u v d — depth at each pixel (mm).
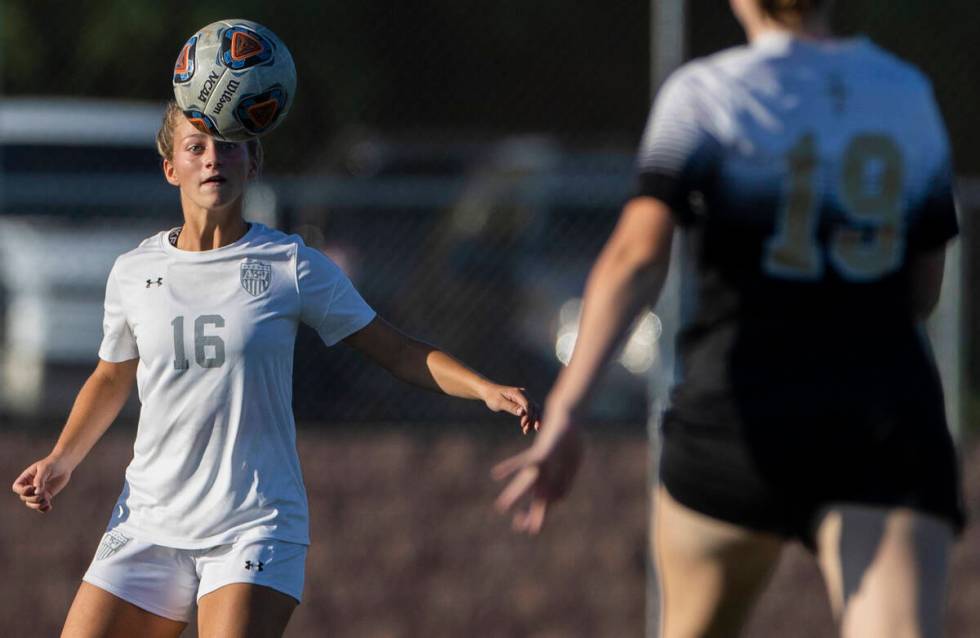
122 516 15250
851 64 12094
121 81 48094
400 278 33781
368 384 32719
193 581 15039
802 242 11867
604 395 36250
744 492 12047
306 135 50406
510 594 28859
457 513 29344
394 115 52062
